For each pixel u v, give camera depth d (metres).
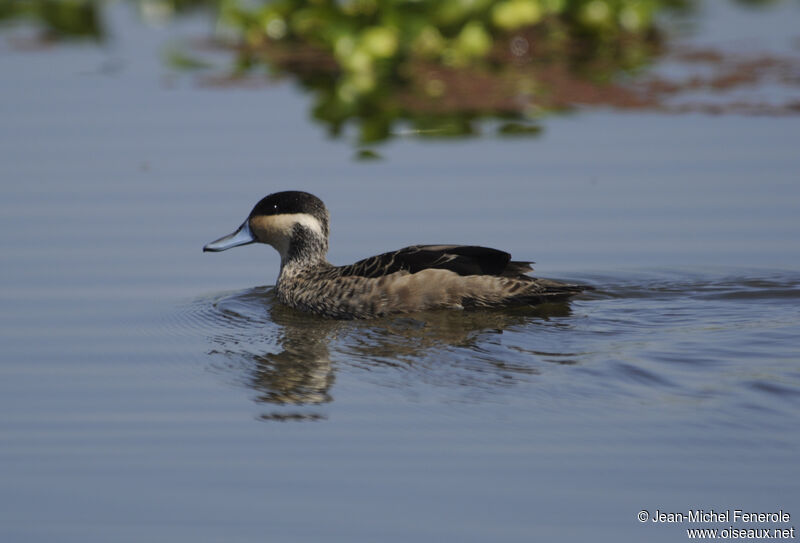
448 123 22.22
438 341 13.29
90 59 27.19
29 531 9.33
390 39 25.88
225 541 9.12
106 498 9.84
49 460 10.56
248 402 11.84
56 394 12.09
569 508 9.52
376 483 9.99
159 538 9.20
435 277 14.17
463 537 9.13
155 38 29.73
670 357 12.45
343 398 11.80
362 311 14.36
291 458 10.50
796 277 15.24
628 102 23.16
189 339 13.78
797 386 11.56
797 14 32.88
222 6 28.86
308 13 27.59
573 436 10.73
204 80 25.16
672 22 31.70
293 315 14.73
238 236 15.76
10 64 26.59
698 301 14.49
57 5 34.00
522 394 11.69
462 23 26.77
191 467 10.38
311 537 9.16
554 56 27.31
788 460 10.14
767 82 24.45
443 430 10.97
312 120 22.27
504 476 10.05
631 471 10.07
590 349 12.80
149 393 12.12
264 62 26.97
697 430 10.73
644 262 15.82
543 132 21.41
